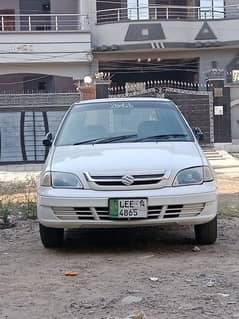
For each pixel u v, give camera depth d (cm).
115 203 680
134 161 701
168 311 527
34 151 2302
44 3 3603
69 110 848
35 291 588
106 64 3397
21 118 2300
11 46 3153
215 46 3272
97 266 663
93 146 761
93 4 3266
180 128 799
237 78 2941
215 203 709
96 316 521
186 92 2575
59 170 707
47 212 701
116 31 3234
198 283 596
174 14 3397
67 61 3189
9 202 1059
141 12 3334
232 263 666
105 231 839
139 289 582
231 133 2661
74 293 578
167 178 688
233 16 3338
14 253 739
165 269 645
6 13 3600
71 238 805
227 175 1766
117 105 834
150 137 782
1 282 618
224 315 516
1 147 2291
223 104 2595
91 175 691
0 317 526
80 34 3180
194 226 752
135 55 3328
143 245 757
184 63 3488
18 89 3428
